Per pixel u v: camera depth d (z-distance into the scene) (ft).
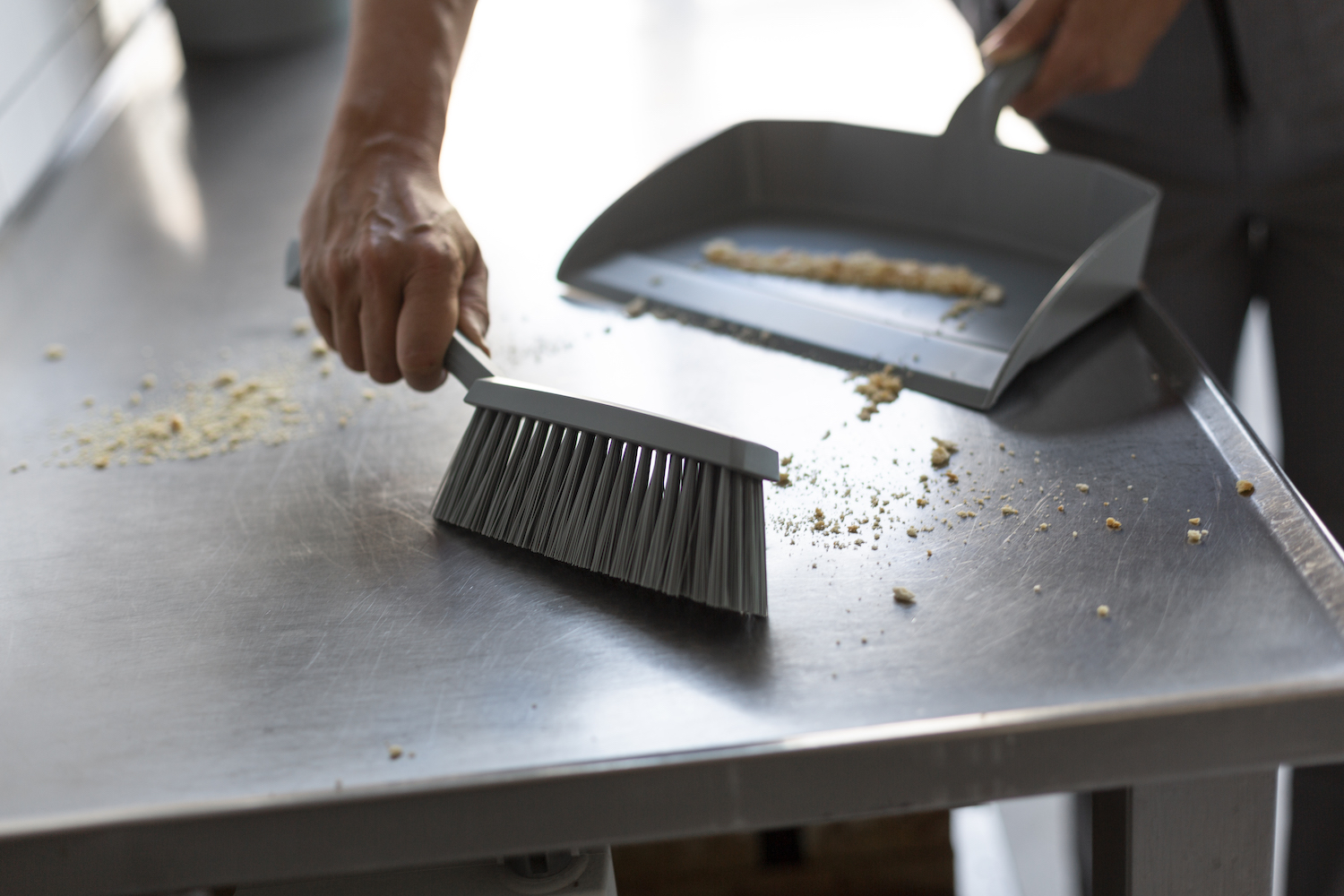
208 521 2.00
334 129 2.33
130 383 2.56
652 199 2.95
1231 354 3.80
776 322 2.49
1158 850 1.58
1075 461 1.93
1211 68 3.29
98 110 4.49
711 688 1.50
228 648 1.66
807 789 1.38
